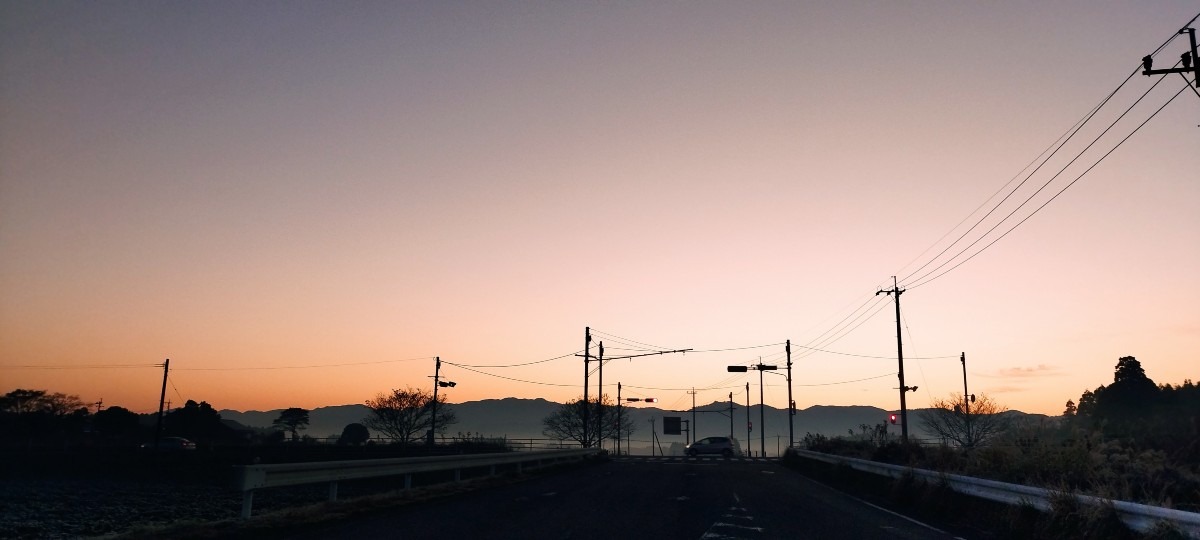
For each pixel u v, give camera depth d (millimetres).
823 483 28719
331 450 59188
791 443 65000
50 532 18328
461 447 60969
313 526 13609
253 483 13656
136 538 11688
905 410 41312
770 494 22656
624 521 15008
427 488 21781
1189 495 14273
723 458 64188
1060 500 13031
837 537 13258
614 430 92125
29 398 92812
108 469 50875
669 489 23953
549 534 12883
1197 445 25109
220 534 12250
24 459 51781
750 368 64250
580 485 25688
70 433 92312
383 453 59094
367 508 16688
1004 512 14898
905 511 18234
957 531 14375
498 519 15023
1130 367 64188
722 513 16844
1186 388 59438
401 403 91875
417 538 12156
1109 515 11742
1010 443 22453
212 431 108250
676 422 106000
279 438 109312
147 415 114500
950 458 24766
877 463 26750
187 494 32531
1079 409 73312
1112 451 20953
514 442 66812
